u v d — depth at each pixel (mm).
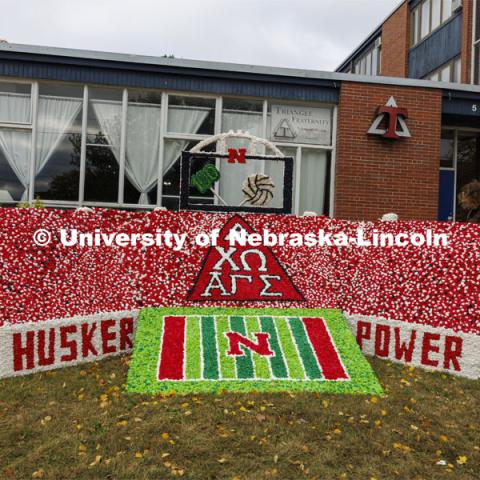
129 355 5641
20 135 8594
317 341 5609
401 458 3650
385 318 5992
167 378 4844
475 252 5699
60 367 5254
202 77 8820
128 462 3447
